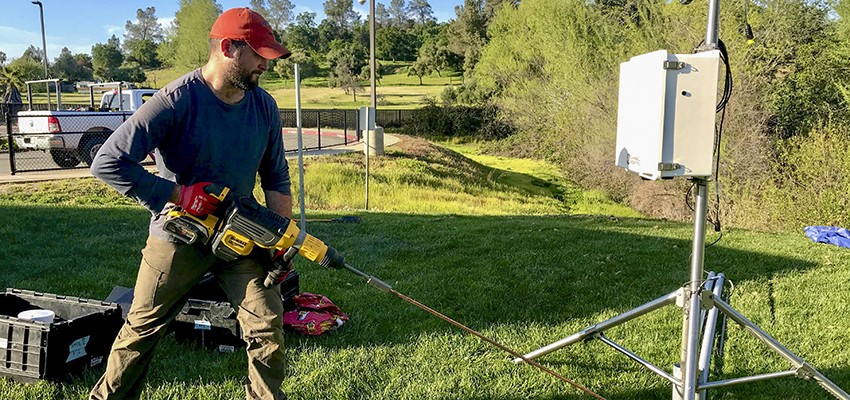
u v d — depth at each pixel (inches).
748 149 650.2
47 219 302.2
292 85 2979.8
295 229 95.4
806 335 158.4
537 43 1264.8
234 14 88.6
